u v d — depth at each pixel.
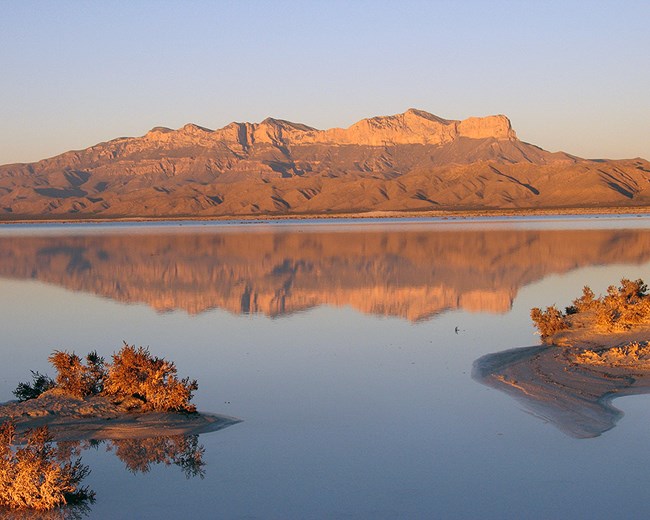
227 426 13.66
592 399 14.51
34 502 10.53
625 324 21.31
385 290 33.56
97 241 87.25
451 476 11.13
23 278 43.31
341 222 159.62
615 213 183.25
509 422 13.44
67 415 14.20
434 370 17.53
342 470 11.45
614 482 10.80
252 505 10.34
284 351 20.23
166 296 33.44
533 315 22.50
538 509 10.02
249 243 76.12
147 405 14.59
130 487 11.01
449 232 90.19
